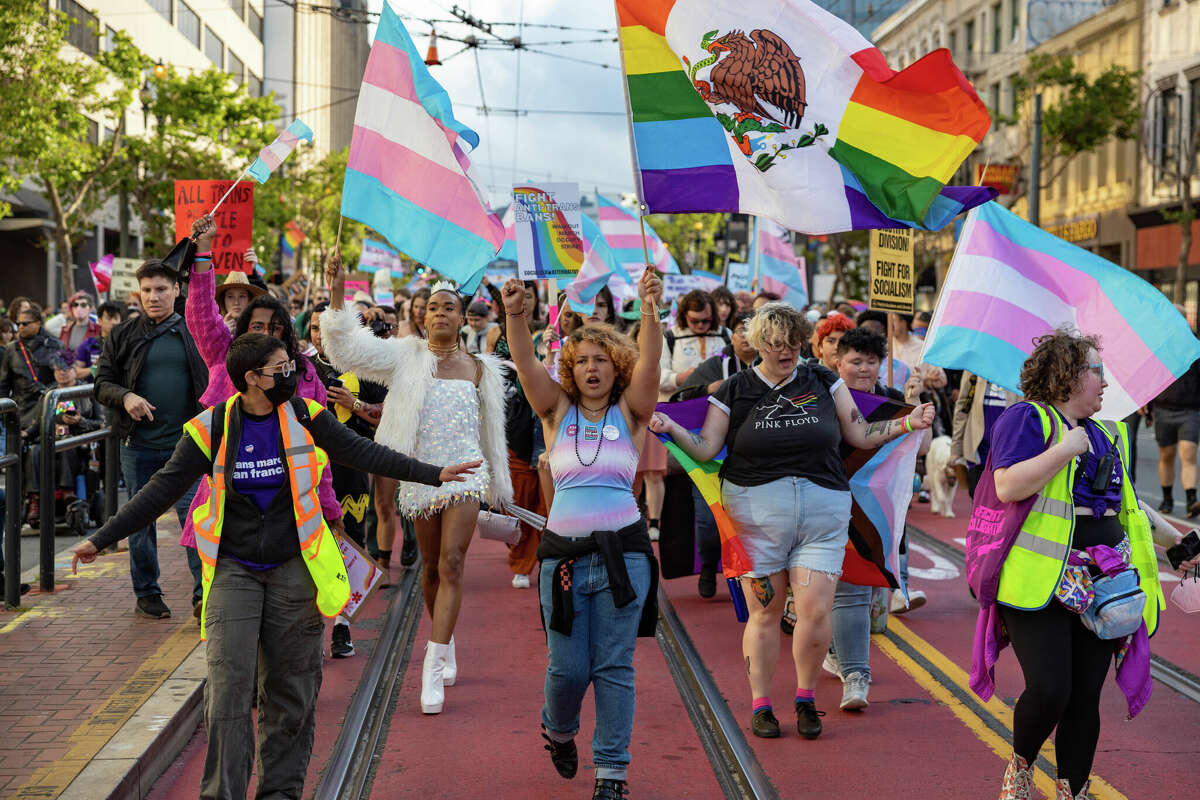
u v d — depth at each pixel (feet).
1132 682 14.98
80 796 14.35
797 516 18.33
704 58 18.34
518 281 16.01
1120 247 127.44
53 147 73.31
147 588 23.68
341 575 14.26
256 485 14.03
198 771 16.96
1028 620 14.74
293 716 14.24
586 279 22.93
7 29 68.69
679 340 33.40
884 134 18.31
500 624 25.54
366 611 26.43
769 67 18.35
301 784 14.42
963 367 21.47
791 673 22.15
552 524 15.81
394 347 20.94
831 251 143.54
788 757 17.62
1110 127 116.16
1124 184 126.11
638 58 18.48
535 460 28.78
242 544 14.02
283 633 14.14
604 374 15.96
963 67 160.35
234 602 13.87
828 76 18.28
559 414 16.19
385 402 20.62
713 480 19.01
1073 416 15.07
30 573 28.17
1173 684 21.24
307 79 251.39
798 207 18.48
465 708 19.92
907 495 19.94
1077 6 135.64
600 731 15.28
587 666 15.55
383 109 21.49
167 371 23.86
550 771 17.08
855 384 22.33
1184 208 102.68
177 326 24.11
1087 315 21.56
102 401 23.67
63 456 35.27
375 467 14.39
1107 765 17.22
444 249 21.38
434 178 21.36
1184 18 114.52
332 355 20.51
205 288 20.42
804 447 18.34
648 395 16.08
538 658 22.93
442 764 17.34
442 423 20.35
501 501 21.40
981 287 21.90
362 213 21.39
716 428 18.67
